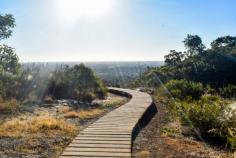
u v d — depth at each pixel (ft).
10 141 32.09
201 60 236.63
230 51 251.80
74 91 80.33
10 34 59.31
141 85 159.22
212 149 31.99
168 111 61.31
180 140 35.45
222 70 211.61
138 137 36.63
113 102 77.20
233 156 28.25
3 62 60.13
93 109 61.72
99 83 97.96
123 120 43.93
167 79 161.99
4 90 61.87
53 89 77.30
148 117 53.93
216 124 38.04
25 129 37.81
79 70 93.86
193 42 318.86
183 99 74.54
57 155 27.32
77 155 26.21
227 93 80.69
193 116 41.45
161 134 38.75
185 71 201.57
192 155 28.78
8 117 47.14
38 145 30.71
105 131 35.83
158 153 29.19
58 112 54.80
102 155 26.21
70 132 37.06
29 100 66.39
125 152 27.09
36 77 72.69
